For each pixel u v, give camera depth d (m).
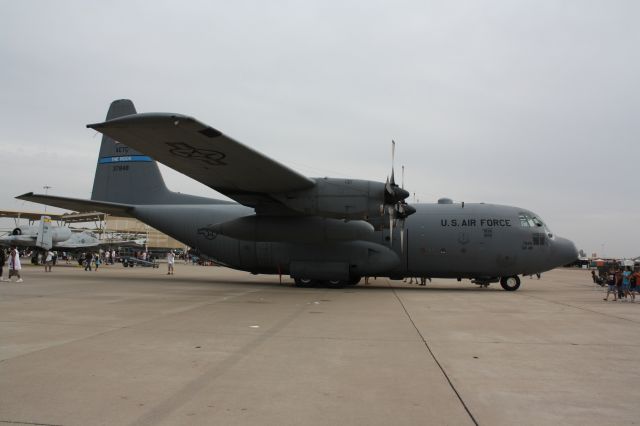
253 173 14.16
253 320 9.28
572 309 11.97
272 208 16.67
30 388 4.70
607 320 9.88
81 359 5.89
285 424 3.84
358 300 13.45
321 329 8.35
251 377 5.21
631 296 14.72
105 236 65.50
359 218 15.15
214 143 12.31
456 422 3.93
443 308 11.72
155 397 4.48
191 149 12.87
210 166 14.05
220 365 5.71
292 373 5.40
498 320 9.70
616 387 4.96
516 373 5.50
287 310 10.91
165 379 5.09
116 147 21.23
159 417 3.96
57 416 3.94
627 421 3.97
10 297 12.77
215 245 19.17
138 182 20.83
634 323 9.47
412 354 6.44
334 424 3.86
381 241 17.86
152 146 12.80
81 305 11.16
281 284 19.47
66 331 7.77
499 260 17.38
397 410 4.21
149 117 10.98
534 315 10.59
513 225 17.50
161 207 20.20
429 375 5.39
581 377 5.35
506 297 15.12
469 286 20.94
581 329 8.65
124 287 16.45
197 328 8.27
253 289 16.73
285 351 6.53
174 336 7.47
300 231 16.58
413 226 17.86
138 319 9.17
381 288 18.72
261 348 6.70
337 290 17.20
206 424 3.81
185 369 5.51
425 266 17.77
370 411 4.18
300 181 14.58
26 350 6.35
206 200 20.39
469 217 17.73
